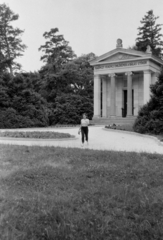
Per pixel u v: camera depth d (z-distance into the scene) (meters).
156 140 17.72
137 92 43.06
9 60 53.19
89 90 58.59
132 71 40.25
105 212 5.00
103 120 40.16
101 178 7.26
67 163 9.29
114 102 41.78
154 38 67.62
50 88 53.62
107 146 15.08
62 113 44.81
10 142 16.64
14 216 4.73
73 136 19.88
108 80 45.38
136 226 4.46
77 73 54.50
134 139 19.08
